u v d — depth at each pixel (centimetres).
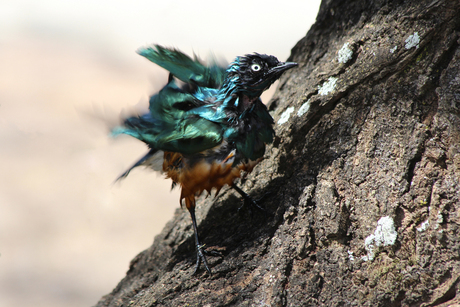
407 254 436
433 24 460
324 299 446
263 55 568
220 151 558
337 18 616
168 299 501
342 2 606
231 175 565
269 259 483
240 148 557
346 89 517
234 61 571
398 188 453
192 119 562
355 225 468
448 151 439
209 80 626
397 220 448
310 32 659
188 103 582
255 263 491
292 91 634
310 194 500
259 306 452
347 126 513
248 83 555
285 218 497
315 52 643
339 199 483
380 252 446
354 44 534
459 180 428
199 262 523
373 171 477
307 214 489
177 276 525
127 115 578
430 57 461
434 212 431
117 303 598
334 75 541
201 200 673
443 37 457
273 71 562
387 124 482
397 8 511
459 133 436
